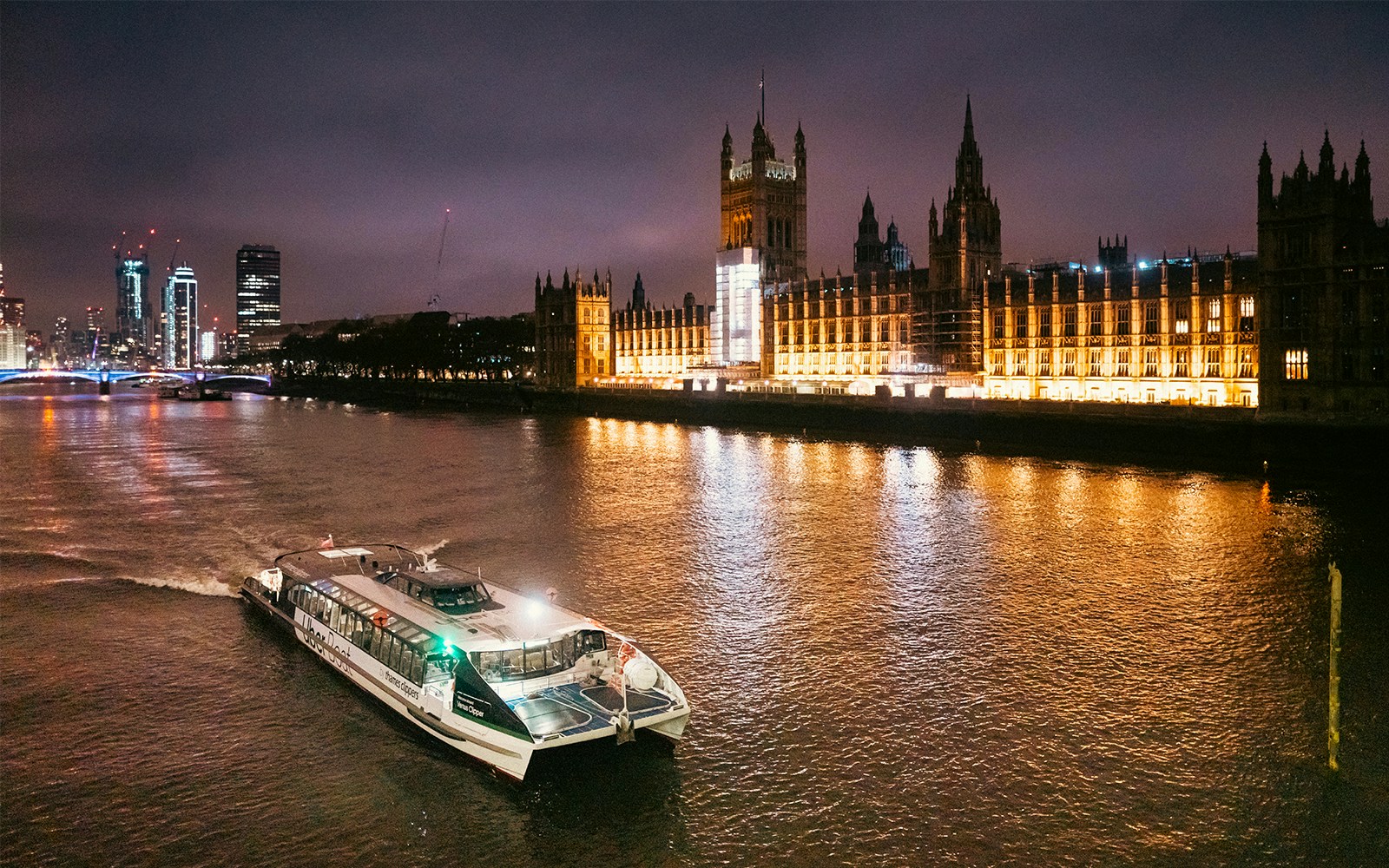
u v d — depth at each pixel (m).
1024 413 137.88
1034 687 42.50
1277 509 84.94
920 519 82.19
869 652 47.34
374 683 40.72
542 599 44.88
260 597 53.09
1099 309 151.62
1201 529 76.00
